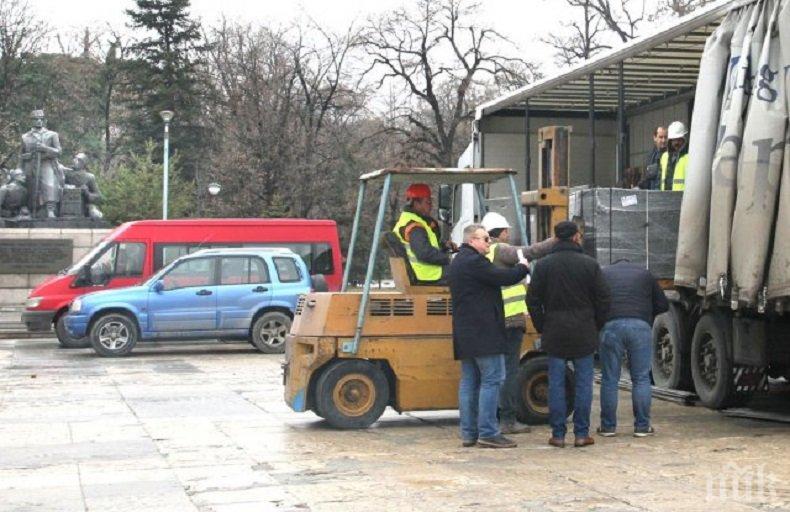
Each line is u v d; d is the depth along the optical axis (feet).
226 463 30.37
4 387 51.62
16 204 113.91
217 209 154.10
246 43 162.61
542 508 23.94
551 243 33.06
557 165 37.55
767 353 37.83
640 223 39.70
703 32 43.55
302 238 82.58
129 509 24.67
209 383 53.26
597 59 48.06
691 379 43.52
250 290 71.51
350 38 159.22
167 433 36.35
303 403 37.29
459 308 32.35
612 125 66.85
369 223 143.33
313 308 37.55
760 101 33.27
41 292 77.15
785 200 32.48
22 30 183.52
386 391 37.17
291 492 26.13
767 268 33.30
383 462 30.19
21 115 195.21
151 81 205.98
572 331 32.04
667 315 44.14
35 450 33.04
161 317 70.13
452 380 37.19
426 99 160.25
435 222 38.19
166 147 119.34
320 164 156.66
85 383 53.42
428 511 23.86
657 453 31.19
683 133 42.73
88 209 117.70
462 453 31.68
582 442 32.60
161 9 209.36
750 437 34.24
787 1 33.06
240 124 155.43
